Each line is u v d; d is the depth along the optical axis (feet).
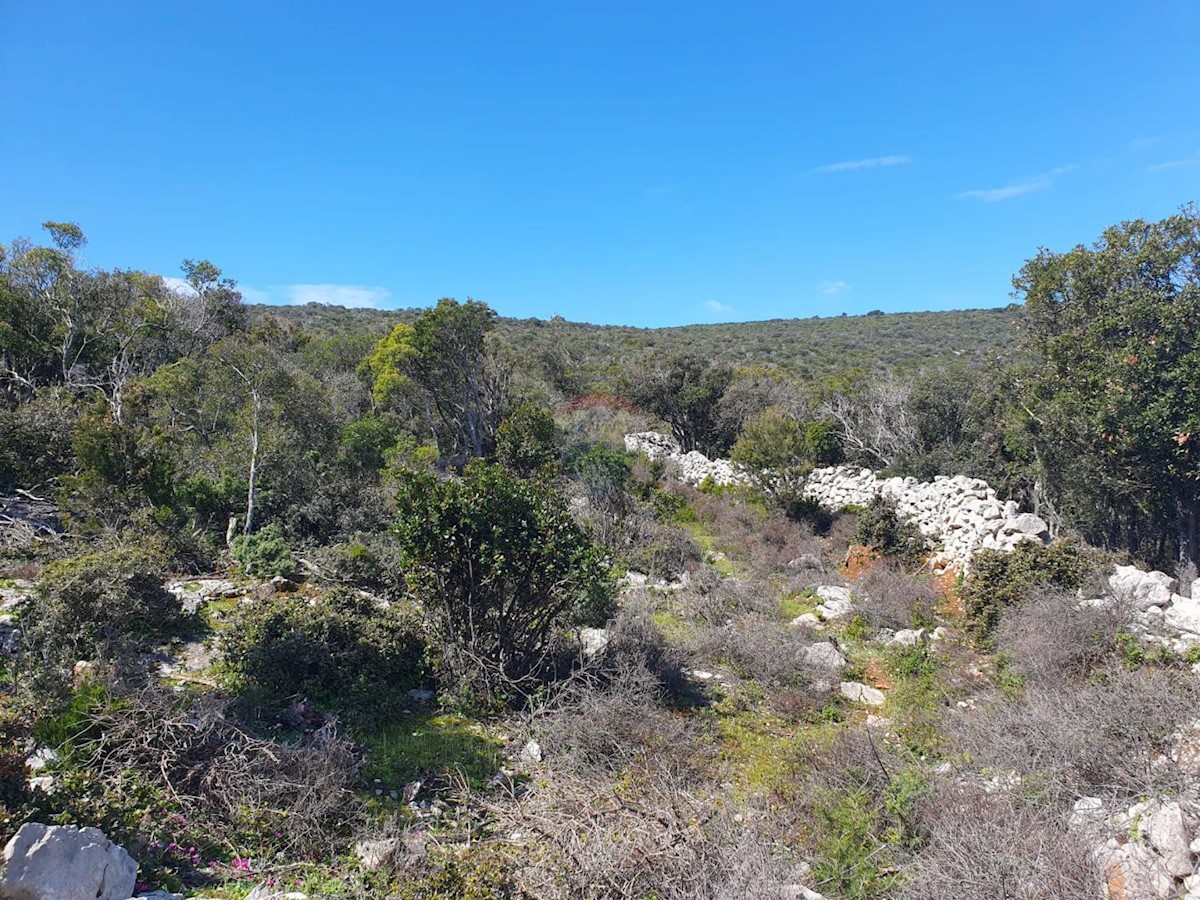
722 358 176.65
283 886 13.51
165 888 13.10
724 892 12.34
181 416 59.06
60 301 80.48
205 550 37.35
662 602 37.50
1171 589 25.53
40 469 46.62
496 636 24.54
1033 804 14.92
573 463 63.67
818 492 62.59
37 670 17.87
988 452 59.16
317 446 56.80
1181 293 33.01
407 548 24.44
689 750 21.11
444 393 78.18
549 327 224.33
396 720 22.08
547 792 15.72
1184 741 16.10
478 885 12.29
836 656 29.04
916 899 12.80
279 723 20.44
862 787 17.20
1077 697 18.71
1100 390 34.50
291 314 196.65
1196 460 32.48
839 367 156.87
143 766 16.24
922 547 42.47
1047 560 29.19
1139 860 12.64
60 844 11.32
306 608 24.57
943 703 23.70
